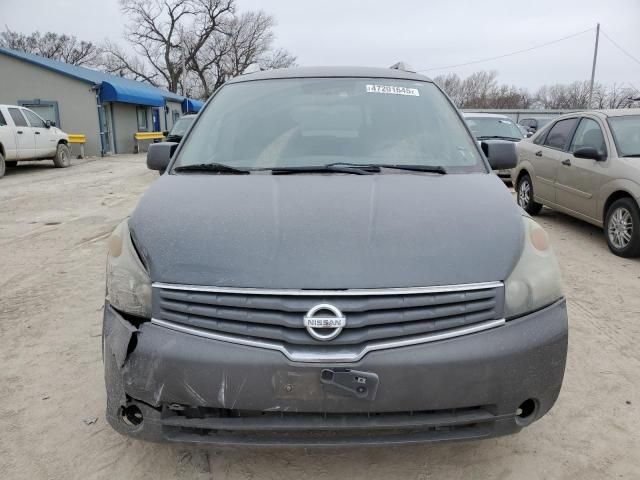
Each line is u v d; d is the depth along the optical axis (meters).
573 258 5.77
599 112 6.63
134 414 2.13
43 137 15.59
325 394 1.88
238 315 1.94
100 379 3.22
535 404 2.08
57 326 4.00
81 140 20.89
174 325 1.99
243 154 3.01
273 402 1.91
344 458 2.47
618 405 2.91
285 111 3.29
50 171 15.85
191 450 2.54
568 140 7.00
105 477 2.38
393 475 2.36
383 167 2.84
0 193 10.95
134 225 2.30
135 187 11.98
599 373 3.25
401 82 3.54
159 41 51.81
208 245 2.09
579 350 3.56
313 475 2.36
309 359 1.87
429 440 1.97
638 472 2.39
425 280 1.95
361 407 1.90
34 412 2.88
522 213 2.43
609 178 5.95
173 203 2.41
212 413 2.00
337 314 1.87
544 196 7.45
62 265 5.62
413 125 3.19
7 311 4.30
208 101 3.54
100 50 57.28
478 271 2.00
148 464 2.45
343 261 1.97
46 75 21.95
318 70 3.64
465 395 1.93
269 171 2.81
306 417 1.95
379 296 1.92
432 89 3.56
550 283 2.12
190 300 1.98
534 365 2.00
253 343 1.91
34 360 3.46
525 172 8.06
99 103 22.52
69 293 4.73
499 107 60.41
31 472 2.41
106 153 23.47
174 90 52.88
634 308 4.32
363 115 3.24
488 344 1.94
